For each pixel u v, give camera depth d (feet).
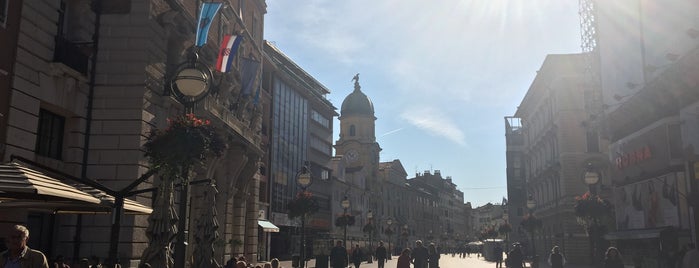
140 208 47.80
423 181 412.77
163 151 35.06
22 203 36.68
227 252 94.22
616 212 118.42
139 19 64.90
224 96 93.09
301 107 181.16
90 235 60.64
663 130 92.07
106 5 65.36
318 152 197.36
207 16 72.79
